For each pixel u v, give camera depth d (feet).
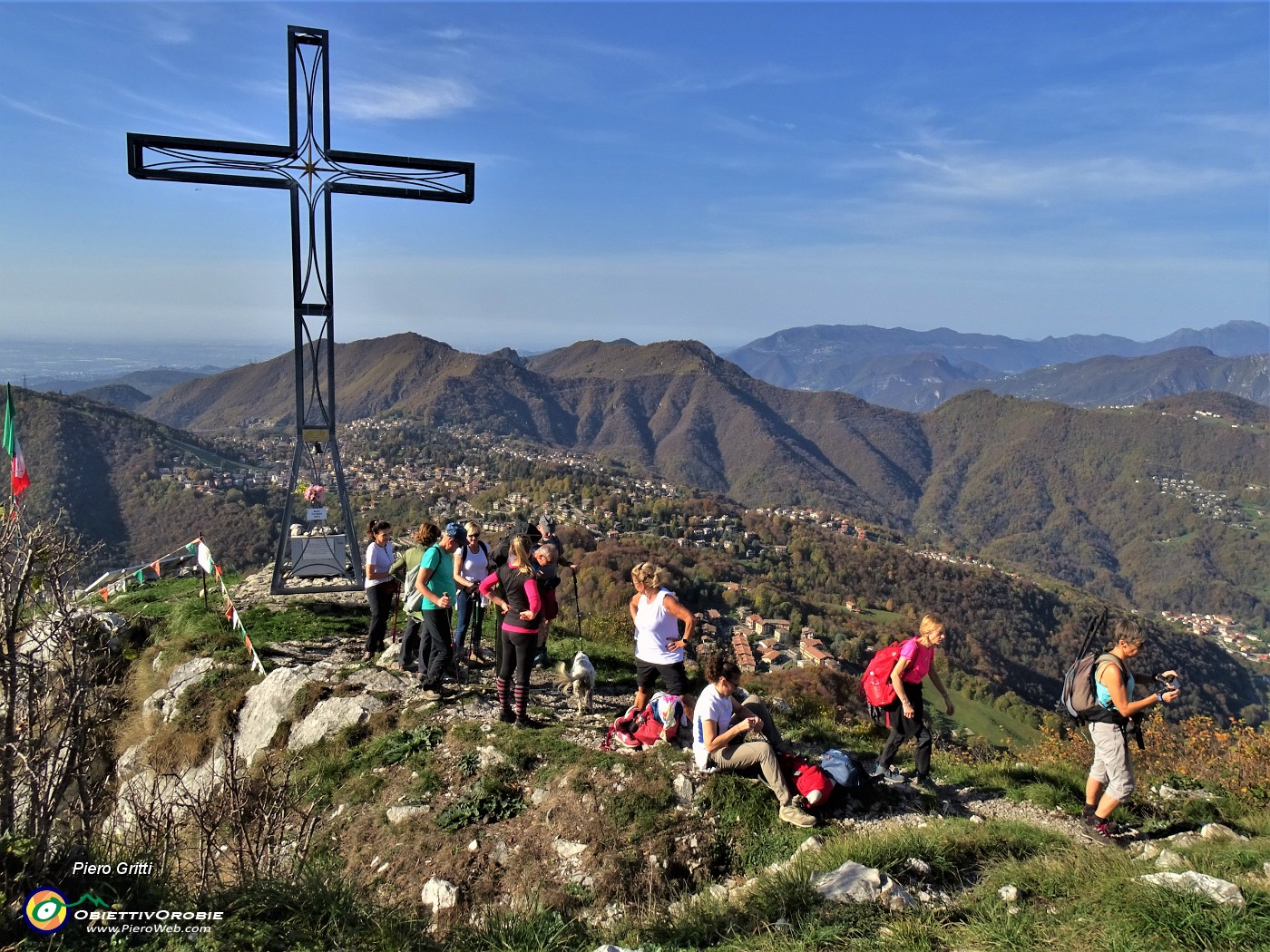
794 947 15.64
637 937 17.39
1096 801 22.59
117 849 18.17
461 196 47.62
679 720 24.95
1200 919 15.16
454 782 24.45
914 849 19.42
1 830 15.89
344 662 34.55
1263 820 24.27
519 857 21.39
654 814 21.79
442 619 29.84
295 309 46.29
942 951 15.39
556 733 26.35
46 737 17.80
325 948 15.37
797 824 21.26
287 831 23.59
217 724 31.48
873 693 24.52
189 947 14.49
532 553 27.50
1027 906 17.11
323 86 44.65
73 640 18.26
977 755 41.81
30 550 17.65
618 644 45.80
